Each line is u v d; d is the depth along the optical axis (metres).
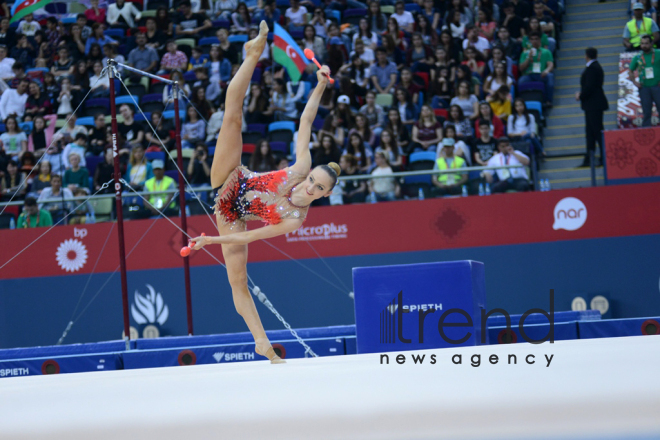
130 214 11.41
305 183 4.42
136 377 3.48
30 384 3.48
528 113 13.49
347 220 11.12
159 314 11.18
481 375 2.17
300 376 2.63
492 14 16.36
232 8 17.94
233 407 1.75
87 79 16.17
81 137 14.05
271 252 11.22
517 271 10.63
